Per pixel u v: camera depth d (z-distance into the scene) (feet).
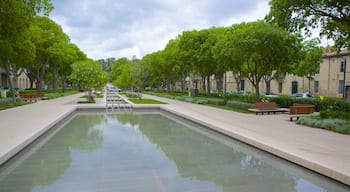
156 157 20.08
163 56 113.60
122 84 149.59
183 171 16.88
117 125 36.04
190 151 21.99
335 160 16.17
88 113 50.42
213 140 26.53
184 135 29.09
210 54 66.18
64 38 100.12
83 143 24.72
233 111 46.44
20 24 44.42
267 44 41.75
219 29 72.28
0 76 130.21
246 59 48.47
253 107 46.78
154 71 125.90
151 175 16.10
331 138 22.81
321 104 43.86
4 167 17.47
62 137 27.55
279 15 32.42
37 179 15.33
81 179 15.30
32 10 45.62
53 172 16.49
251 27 44.09
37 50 84.43
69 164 18.16
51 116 36.47
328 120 28.48
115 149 22.45
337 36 35.12
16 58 59.36
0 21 41.83
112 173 16.33
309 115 34.14
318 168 15.37
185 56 75.97
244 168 17.58
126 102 68.69
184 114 41.19
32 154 20.72
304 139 22.36
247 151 22.09
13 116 36.50
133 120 41.27
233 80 155.84
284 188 14.21
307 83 106.42
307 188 14.17
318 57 76.07
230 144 24.73
